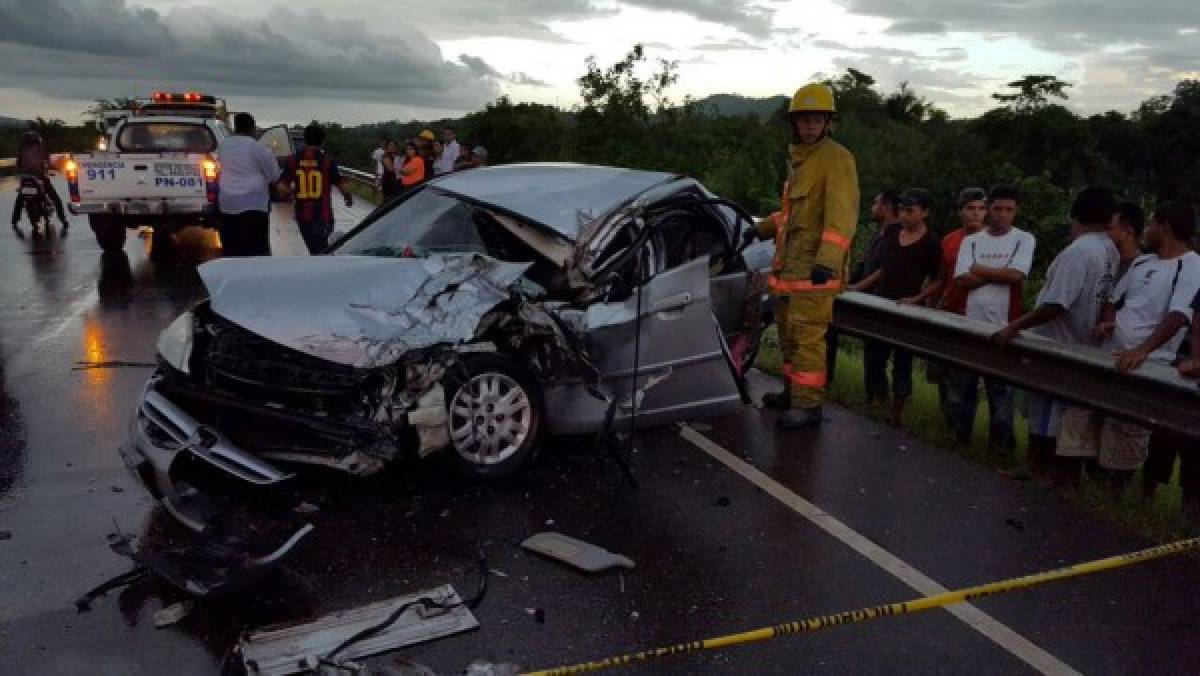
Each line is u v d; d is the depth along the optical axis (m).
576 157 28.03
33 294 9.91
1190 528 4.63
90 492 4.75
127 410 6.04
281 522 4.11
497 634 3.51
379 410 4.42
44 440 5.46
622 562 4.07
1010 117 44.69
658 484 5.08
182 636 3.47
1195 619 3.77
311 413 4.38
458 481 4.93
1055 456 5.26
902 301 6.28
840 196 5.65
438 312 4.57
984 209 6.00
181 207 12.12
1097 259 4.98
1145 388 4.48
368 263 4.98
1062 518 4.78
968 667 3.38
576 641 3.48
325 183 9.99
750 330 6.32
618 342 5.04
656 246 5.46
